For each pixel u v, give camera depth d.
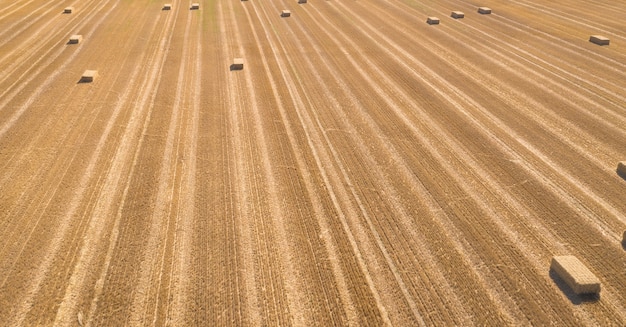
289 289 8.09
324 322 7.49
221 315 7.60
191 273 8.40
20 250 8.88
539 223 9.65
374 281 8.27
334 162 11.84
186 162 11.77
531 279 8.27
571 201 10.30
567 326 7.40
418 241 9.17
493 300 7.87
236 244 9.09
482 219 9.76
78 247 8.96
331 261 8.70
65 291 8.02
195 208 10.09
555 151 12.21
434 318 7.56
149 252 8.86
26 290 8.02
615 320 7.49
